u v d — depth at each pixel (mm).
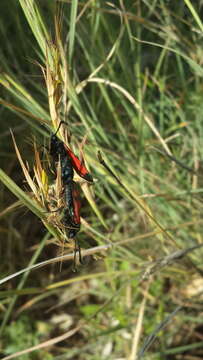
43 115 354
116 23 486
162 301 481
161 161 453
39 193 290
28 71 512
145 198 418
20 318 512
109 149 394
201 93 479
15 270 524
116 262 499
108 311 484
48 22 427
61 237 304
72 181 286
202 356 482
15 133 512
